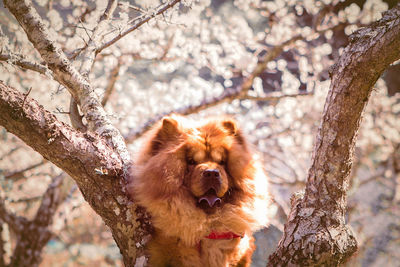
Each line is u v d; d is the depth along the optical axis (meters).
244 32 7.69
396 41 2.69
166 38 7.98
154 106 7.50
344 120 2.86
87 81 3.48
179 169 3.02
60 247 10.35
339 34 9.59
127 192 2.82
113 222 2.77
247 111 8.93
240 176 3.20
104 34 4.22
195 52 7.32
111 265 10.16
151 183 2.91
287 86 7.71
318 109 7.77
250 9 7.90
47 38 3.23
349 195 7.67
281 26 7.47
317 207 2.89
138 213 2.82
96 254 10.08
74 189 6.52
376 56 2.74
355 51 2.83
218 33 7.52
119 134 3.19
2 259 6.07
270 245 8.18
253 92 7.27
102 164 2.76
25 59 3.60
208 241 3.03
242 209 3.13
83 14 5.33
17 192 7.63
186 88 7.68
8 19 6.75
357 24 7.36
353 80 2.81
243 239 3.19
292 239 2.81
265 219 3.28
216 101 6.73
